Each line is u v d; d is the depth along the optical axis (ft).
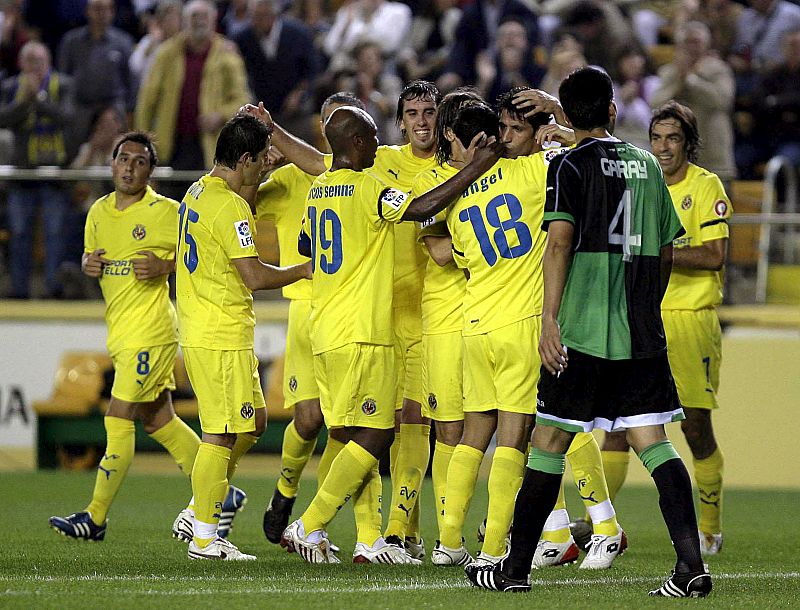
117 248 76.64
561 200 53.01
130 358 76.23
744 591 56.54
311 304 68.74
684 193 75.87
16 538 78.02
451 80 153.07
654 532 86.84
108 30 147.95
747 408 120.16
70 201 131.64
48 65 144.15
